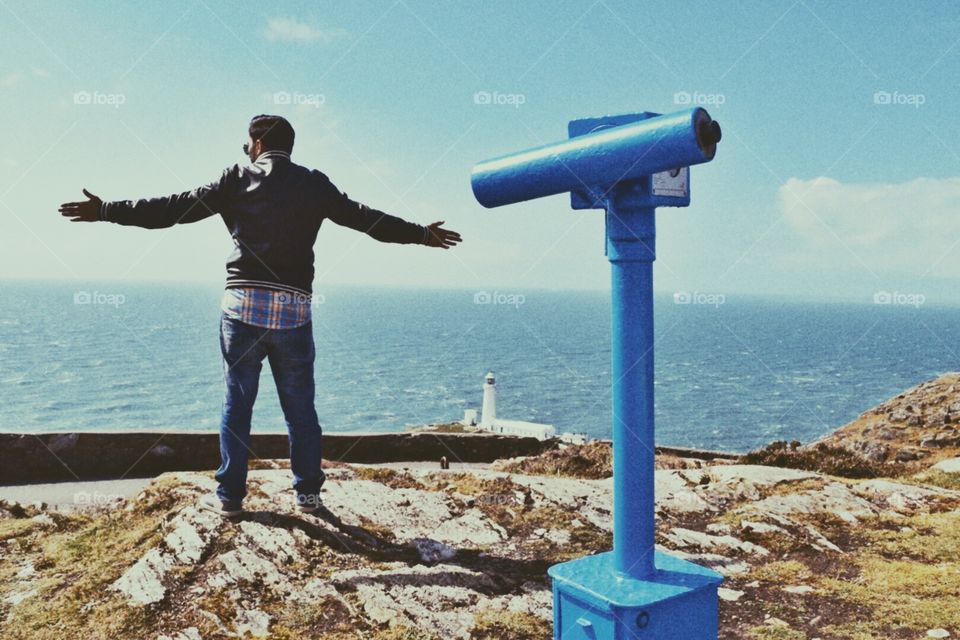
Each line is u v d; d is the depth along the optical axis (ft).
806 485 16.76
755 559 12.59
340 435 27.07
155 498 13.61
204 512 12.19
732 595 10.96
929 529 14.08
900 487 17.10
